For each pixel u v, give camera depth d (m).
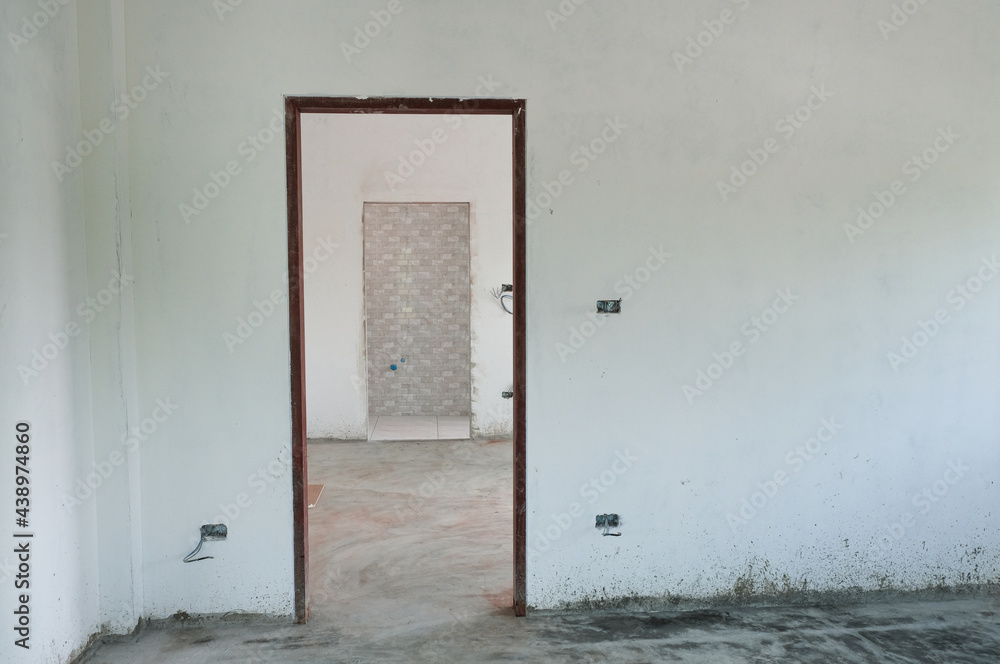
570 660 2.51
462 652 2.56
